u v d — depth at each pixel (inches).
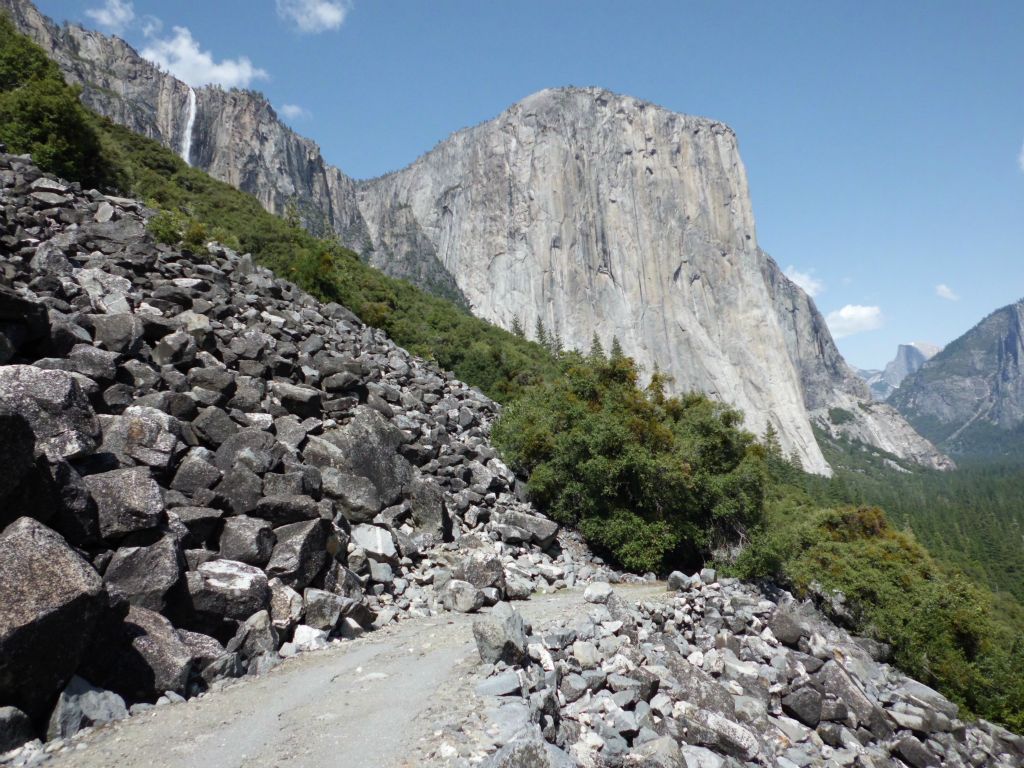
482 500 708.7
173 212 987.3
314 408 633.6
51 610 237.6
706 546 836.6
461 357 1667.1
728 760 349.4
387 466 611.8
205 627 328.2
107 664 271.9
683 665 434.3
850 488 6131.9
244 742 243.0
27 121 1037.2
